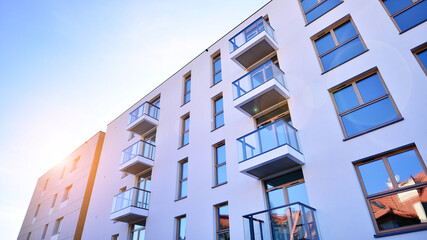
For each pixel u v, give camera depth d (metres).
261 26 10.61
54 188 21.86
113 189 15.00
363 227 6.13
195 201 10.20
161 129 14.06
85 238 14.59
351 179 6.76
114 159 16.52
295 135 8.14
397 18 7.91
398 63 7.25
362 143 6.97
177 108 13.84
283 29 10.76
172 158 12.37
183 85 14.55
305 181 7.52
